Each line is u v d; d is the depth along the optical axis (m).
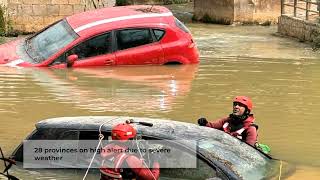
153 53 15.36
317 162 8.57
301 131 10.23
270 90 12.98
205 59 16.80
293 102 12.05
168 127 7.70
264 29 26.48
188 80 13.89
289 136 9.94
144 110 11.19
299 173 7.79
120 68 15.00
